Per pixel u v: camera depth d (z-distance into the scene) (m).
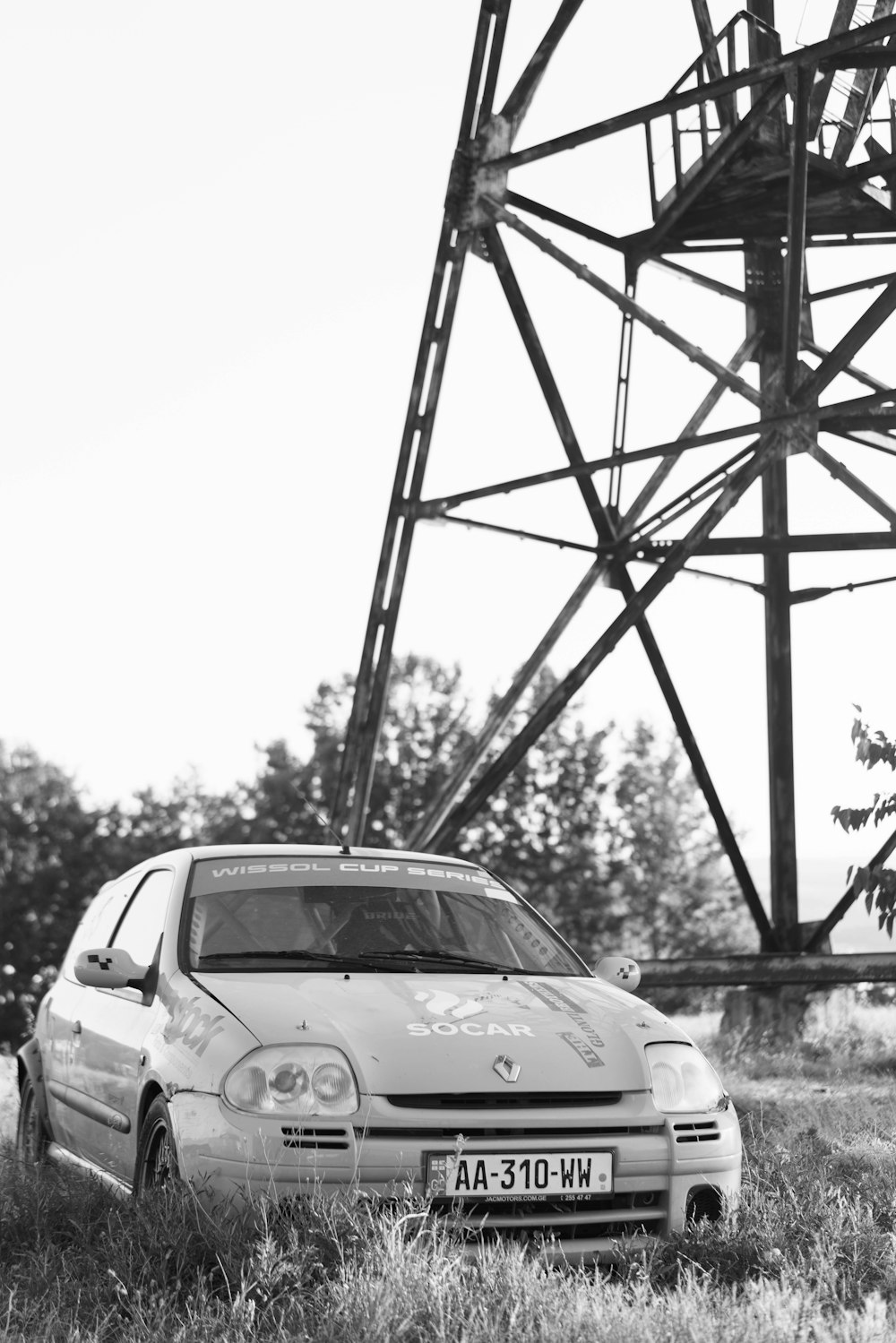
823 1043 13.27
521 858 63.56
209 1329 4.26
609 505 13.74
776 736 14.68
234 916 6.28
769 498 14.66
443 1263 4.57
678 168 12.83
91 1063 6.54
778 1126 8.14
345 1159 4.91
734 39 12.61
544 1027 5.52
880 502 10.97
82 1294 4.69
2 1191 5.91
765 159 12.12
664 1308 4.46
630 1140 5.25
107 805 68.81
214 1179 4.95
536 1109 5.17
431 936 6.42
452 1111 5.06
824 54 10.56
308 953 6.10
